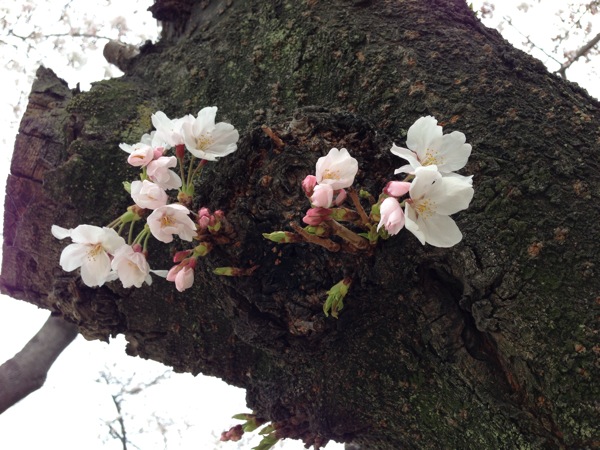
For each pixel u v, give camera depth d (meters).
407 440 0.42
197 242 0.41
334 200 0.34
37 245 0.48
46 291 0.50
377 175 0.37
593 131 0.38
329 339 0.40
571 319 0.33
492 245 0.35
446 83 0.40
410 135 0.32
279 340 0.41
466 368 0.36
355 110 0.41
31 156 0.48
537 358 0.34
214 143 0.37
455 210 0.30
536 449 0.34
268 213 0.38
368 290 0.38
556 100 0.40
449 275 0.37
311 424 0.44
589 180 0.36
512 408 0.35
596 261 0.34
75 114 0.47
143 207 0.34
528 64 0.42
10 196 0.48
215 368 0.48
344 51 0.43
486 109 0.39
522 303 0.34
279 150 0.37
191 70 0.48
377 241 0.35
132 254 0.35
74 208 0.46
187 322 0.46
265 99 0.45
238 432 0.47
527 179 0.36
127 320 0.47
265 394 0.46
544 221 0.35
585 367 0.33
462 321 0.36
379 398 0.41
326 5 0.45
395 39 0.43
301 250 0.38
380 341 0.40
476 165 0.37
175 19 0.54
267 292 0.39
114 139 0.46
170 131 0.36
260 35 0.47
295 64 0.44
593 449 0.32
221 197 0.38
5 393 0.65
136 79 0.52
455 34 0.43
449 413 0.38
